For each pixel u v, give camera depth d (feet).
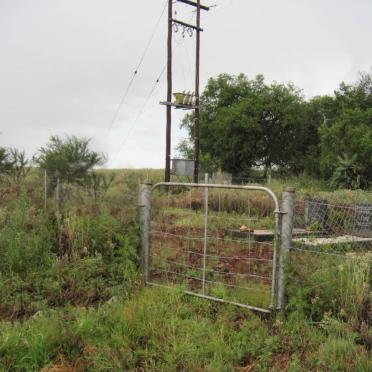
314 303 14.10
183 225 22.75
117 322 13.60
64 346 12.20
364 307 13.84
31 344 11.95
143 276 18.29
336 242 16.75
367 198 33.32
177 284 17.04
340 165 82.07
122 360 11.54
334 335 12.67
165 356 11.92
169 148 64.80
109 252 19.03
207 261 20.68
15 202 23.41
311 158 128.26
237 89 133.80
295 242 15.14
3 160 47.60
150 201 18.86
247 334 13.32
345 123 116.06
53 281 16.81
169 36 64.49
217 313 14.99
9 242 18.26
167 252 20.67
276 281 14.58
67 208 21.85
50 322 13.07
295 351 12.53
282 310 14.46
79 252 18.97
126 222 19.95
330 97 135.23
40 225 19.90
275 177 121.90
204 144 133.28
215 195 35.73
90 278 17.48
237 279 17.51
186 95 65.10
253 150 128.47
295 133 132.36
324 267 14.79
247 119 124.57
